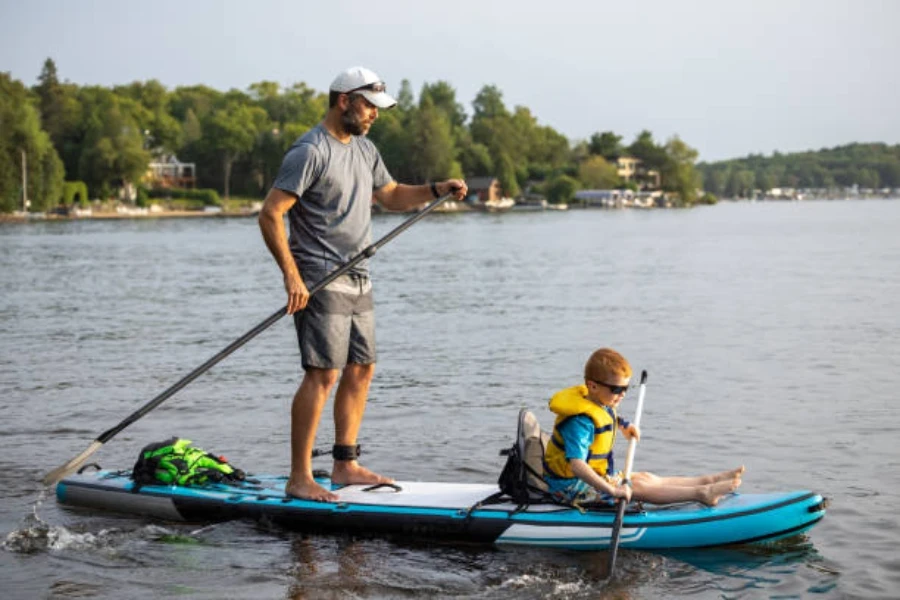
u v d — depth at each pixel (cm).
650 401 967
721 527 557
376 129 10881
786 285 2189
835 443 800
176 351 1352
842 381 1052
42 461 775
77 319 1741
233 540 589
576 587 515
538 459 589
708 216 10419
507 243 4547
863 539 579
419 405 967
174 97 14862
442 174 10975
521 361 1221
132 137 9925
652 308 1783
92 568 550
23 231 6228
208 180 12006
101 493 650
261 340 1445
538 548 565
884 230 5719
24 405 988
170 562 557
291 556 563
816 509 573
